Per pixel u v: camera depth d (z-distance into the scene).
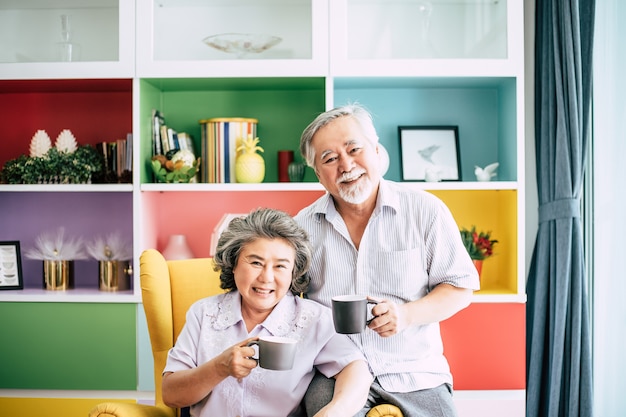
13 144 3.06
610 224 2.48
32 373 2.70
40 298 2.69
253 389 1.69
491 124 2.96
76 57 2.71
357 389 1.61
